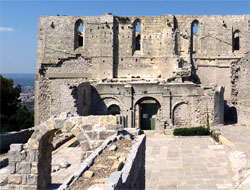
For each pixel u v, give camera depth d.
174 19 50.41
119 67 50.28
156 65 50.00
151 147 30.81
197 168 23.08
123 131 15.49
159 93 43.69
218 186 19.23
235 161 11.06
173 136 37.06
